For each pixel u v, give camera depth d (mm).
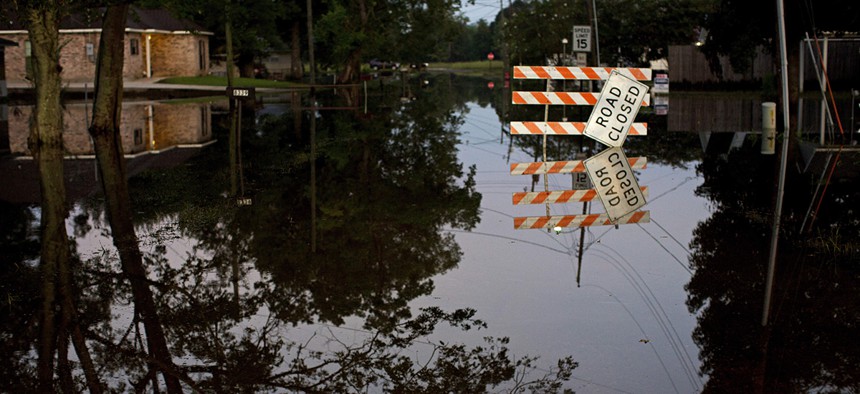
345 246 9742
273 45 85188
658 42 53125
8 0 18844
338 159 17812
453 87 58500
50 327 6871
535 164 13477
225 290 7930
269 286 8062
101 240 10133
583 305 7340
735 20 24062
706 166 16531
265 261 9047
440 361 6004
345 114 31266
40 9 18375
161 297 7711
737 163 16766
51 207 12391
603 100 13422
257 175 15500
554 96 14969
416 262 8953
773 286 7883
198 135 23469
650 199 12922
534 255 9219
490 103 39438
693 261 8859
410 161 17562
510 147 20188
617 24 53375
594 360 5984
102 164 17047
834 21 22203
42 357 6176
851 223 10703
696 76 45875
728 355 6059
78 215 11734
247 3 62969
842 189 13305
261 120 28375
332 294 7785
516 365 5910
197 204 12477
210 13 59594
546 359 6023
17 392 5520
